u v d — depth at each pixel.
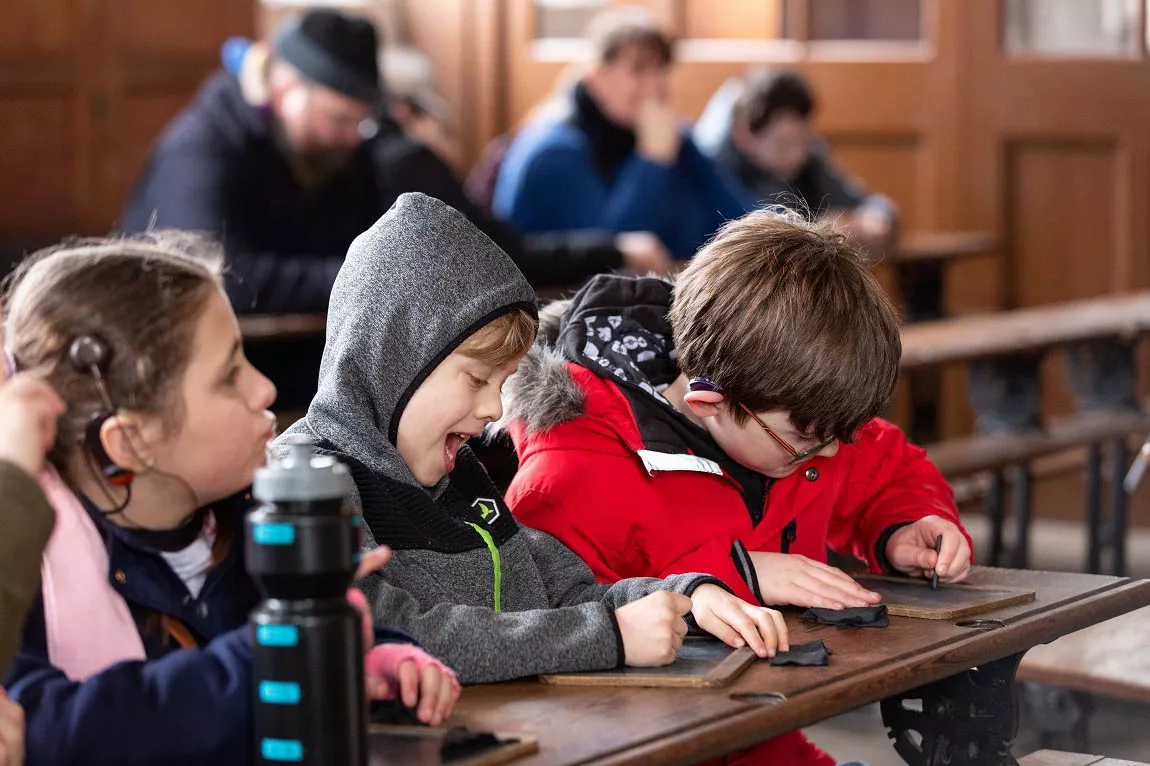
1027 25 7.90
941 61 7.96
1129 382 6.04
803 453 2.35
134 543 1.65
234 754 1.50
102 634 1.62
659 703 1.76
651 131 6.49
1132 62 7.74
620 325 2.52
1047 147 7.93
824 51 8.09
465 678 1.86
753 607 2.01
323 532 1.39
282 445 1.98
